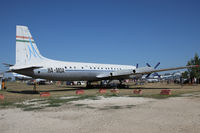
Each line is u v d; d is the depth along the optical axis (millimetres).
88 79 27656
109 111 8391
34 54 21203
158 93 17609
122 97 14195
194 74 51438
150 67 29484
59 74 23328
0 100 13219
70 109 9141
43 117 7379
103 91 19688
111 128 5535
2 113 8445
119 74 26859
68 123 6312
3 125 6215
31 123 6422
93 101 12062
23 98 14484
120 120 6551
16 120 6941
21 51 20125
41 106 10266
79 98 13898
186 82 49250
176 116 7031
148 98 13203
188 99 12273
